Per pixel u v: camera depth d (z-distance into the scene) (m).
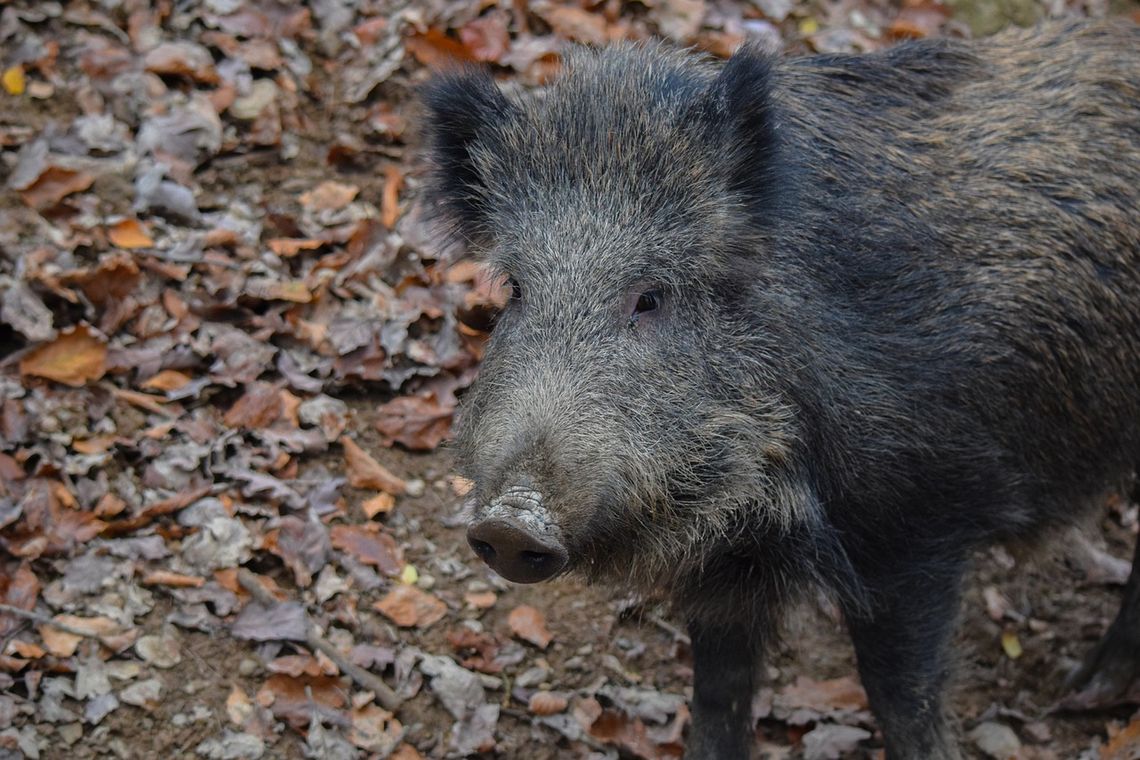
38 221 6.12
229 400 5.84
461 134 4.22
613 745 5.02
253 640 4.98
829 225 4.12
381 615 5.25
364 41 7.41
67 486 5.26
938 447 4.25
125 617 4.93
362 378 6.02
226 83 6.97
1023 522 4.69
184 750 4.68
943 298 4.28
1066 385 4.61
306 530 5.38
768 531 4.14
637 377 3.67
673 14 7.88
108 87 6.79
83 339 5.70
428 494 5.73
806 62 4.53
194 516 5.30
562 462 3.42
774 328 3.95
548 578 3.42
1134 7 8.84
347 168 6.94
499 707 5.04
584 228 3.77
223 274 6.20
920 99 4.61
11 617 4.82
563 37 7.60
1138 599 5.23
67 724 4.61
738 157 3.91
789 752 5.10
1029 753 5.14
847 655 5.53
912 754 4.56
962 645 5.63
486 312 6.35
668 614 5.08
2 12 6.92
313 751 4.73
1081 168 4.64
